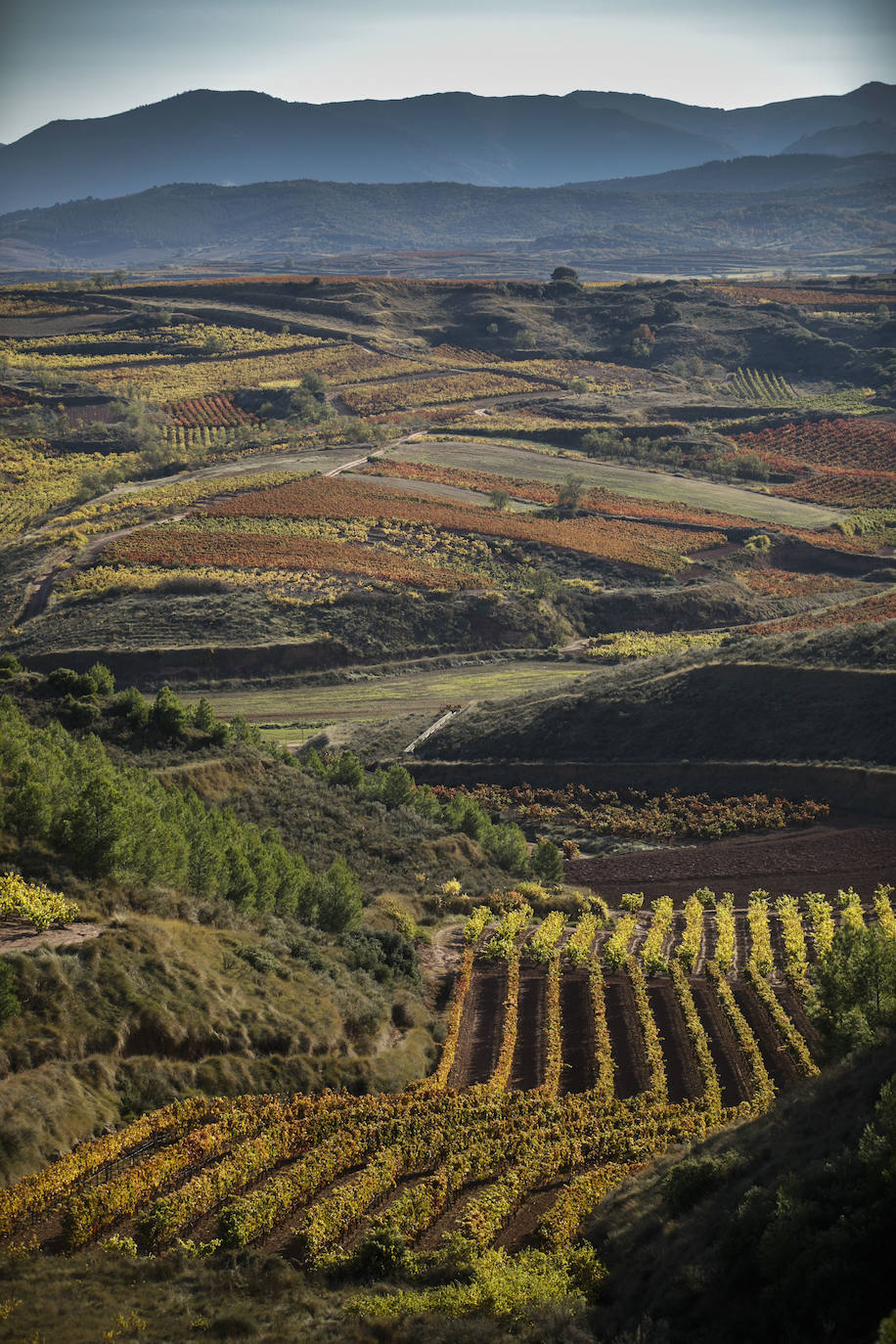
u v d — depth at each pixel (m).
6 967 30.64
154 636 123.75
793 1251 19.11
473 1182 30.80
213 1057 34.16
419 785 85.62
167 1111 30.58
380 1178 29.30
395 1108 33.88
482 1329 21.12
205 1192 27.20
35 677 71.12
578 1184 29.28
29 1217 25.41
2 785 44.53
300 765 78.38
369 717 108.94
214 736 70.88
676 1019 44.84
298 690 119.25
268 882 49.97
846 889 60.50
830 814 71.81
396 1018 43.53
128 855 42.62
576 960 50.88
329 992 41.47
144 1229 25.73
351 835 66.62
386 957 49.50
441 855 67.94
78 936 35.72
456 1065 41.00
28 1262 23.23
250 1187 28.62
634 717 89.19
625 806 80.19
